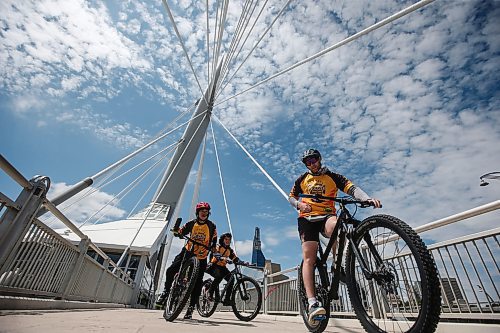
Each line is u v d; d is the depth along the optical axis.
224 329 2.83
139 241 21.48
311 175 3.16
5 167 2.68
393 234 2.28
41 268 4.04
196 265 4.29
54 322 2.30
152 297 23.00
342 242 2.64
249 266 6.32
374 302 3.38
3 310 2.90
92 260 6.12
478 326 3.06
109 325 2.41
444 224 3.60
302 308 3.21
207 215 5.23
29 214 3.24
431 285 1.84
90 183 10.20
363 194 2.70
